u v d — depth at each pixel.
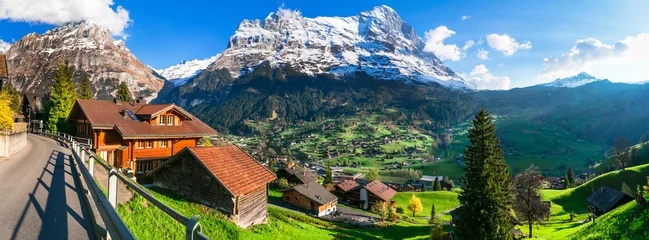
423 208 83.75
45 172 17.56
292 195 65.38
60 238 7.99
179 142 38.12
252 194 26.02
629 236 24.92
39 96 77.19
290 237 28.00
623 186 78.56
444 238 44.25
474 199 37.84
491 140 39.19
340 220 59.25
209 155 25.47
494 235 36.06
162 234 14.15
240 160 27.78
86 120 36.75
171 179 26.55
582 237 31.88
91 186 9.74
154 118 36.34
